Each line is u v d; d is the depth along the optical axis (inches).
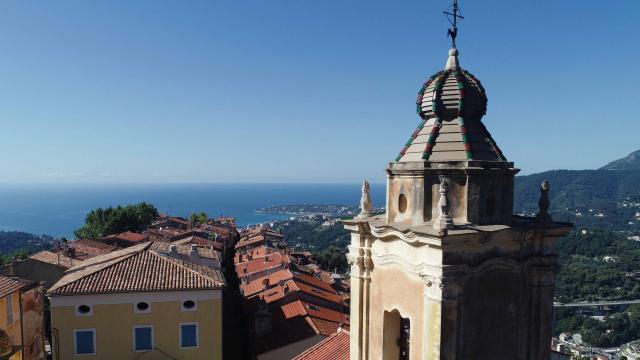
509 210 515.8
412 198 519.2
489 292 494.6
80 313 1491.1
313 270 3316.9
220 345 1569.9
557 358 1701.5
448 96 532.4
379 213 658.8
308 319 1749.5
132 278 1552.7
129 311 1515.7
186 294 1546.5
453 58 563.8
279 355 1596.9
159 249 1881.2
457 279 463.8
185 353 1550.2
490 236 476.4
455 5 565.6
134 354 1521.9
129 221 4473.4
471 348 487.5
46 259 2143.2
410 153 540.7
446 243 451.2
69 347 1485.0
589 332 5423.2
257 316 1748.3
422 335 491.2
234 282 3014.3
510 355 508.7
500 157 520.4
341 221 603.5
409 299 512.1
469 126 530.3
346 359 986.1
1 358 1275.8
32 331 1488.7
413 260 501.0
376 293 569.3
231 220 6707.7
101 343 1502.2
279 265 2847.0
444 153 511.2
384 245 550.3
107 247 2869.1
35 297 1514.5
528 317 519.2
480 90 544.1
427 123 550.3
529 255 513.7
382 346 560.4
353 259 589.0
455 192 494.6
